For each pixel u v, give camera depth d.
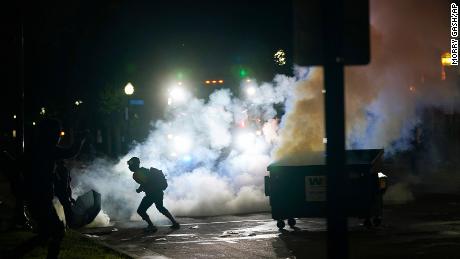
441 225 35.47
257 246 31.28
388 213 41.34
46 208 22.14
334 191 11.58
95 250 29.05
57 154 22.20
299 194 35.25
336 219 11.59
